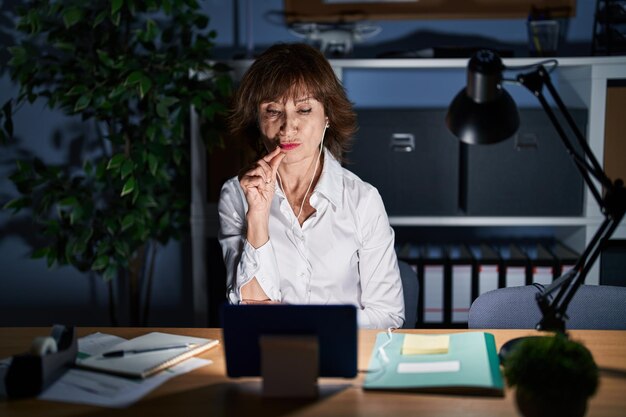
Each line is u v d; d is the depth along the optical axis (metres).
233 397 1.25
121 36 2.78
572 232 2.69
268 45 2.88
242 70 2.57
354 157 2.56
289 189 1.89
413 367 1.34
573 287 1.35
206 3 2.88
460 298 2.55
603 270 2.54
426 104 2.88
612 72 2.46
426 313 2.57
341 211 1.85
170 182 2.90
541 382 1.06
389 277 1.86
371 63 2.51
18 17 2.92
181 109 2.47
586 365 1.08
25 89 2.91
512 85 2.82
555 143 2.53
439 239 2.96
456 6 2.80
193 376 1.34
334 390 1.27
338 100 1.81
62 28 2.57
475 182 2.54
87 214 2.58
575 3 2.76
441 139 2.55
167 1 2.49
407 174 2.56
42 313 3.10
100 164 2.55
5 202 3.03
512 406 1.19
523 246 2.93
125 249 2.54
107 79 2.46
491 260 2.53
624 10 2.52
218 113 2.52
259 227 1.72
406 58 2.53
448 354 1.40
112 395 1.25
